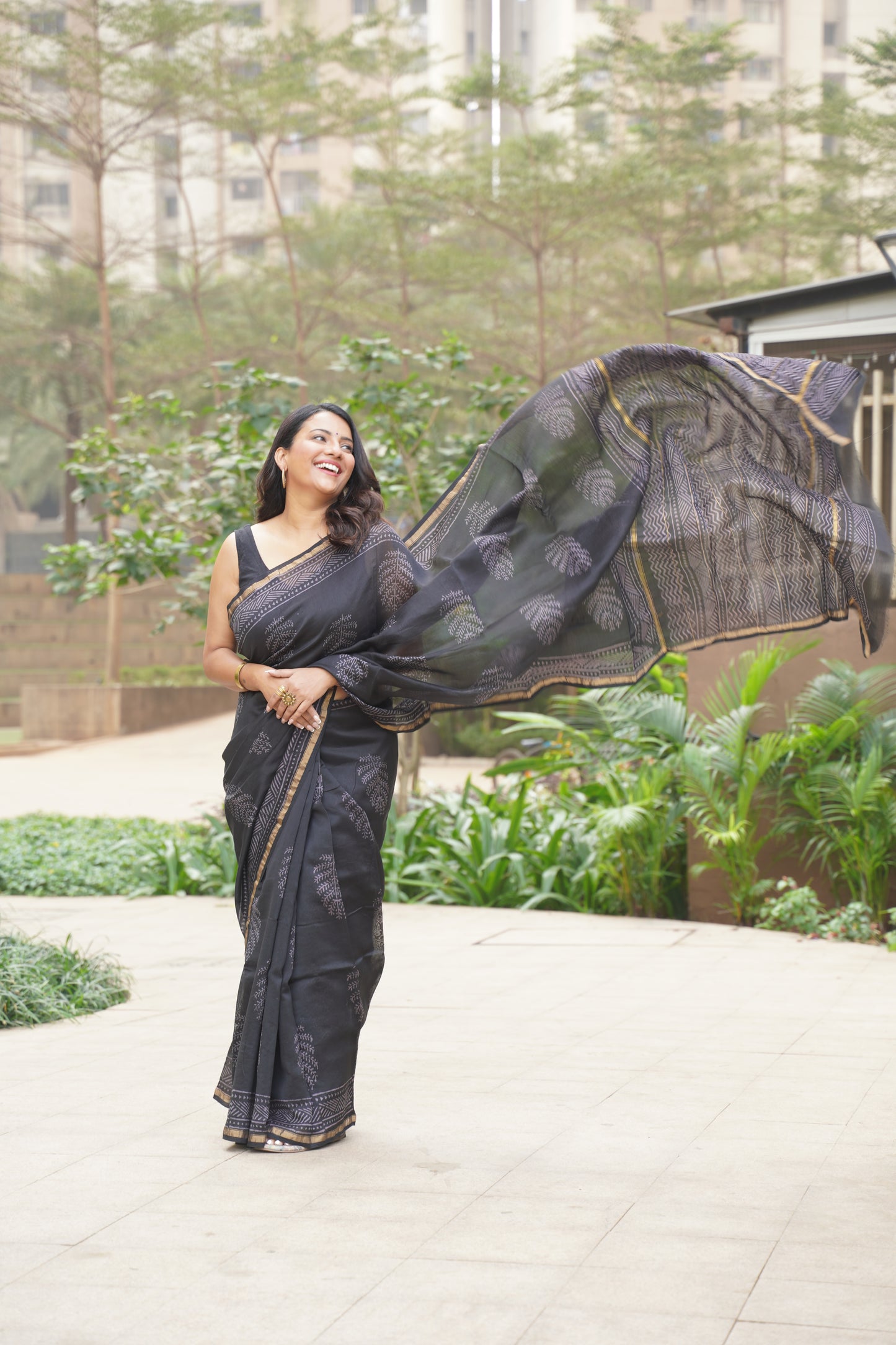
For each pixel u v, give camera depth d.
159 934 7.18
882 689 6.97
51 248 36.56
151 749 24.81
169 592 42.41
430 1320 2.17
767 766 6.91
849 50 30.67
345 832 3.25
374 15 31.88
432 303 33.50
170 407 9.80
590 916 7.46
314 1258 2.45
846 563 3.53
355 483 3.53
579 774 9.47
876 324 7.26
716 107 36.78
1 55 29.02
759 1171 2.94
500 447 3.60
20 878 9.14
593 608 3.58
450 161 34.53
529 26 41.78
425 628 3.38
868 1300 2.22
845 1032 4.48
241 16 31.19
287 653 3.33
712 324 7.96
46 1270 2.41
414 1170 2.97
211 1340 2.11
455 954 6.26
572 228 29.17
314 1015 3.17
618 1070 3.94
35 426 46.16
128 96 30.48
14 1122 3.44
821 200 30.62
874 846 6.75
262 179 49.47
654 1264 2.39
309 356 33.09
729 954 6.19
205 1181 2.91
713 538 3.58
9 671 39.03
